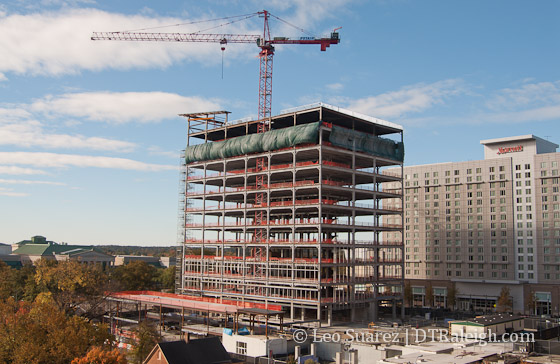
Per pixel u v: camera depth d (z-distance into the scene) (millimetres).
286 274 112875
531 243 148250
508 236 152250
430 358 59750
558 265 142750
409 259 172250
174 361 59312
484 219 157750
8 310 69938
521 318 87438
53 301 102062
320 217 108062
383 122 126188
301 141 112500
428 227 169250
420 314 131500
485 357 61062
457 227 162875
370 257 121500
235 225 126500
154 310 123812
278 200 128125
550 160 147375
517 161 154000
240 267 124188
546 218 146250
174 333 94750
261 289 117000
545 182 147875
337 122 124375
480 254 157125
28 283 128375
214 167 139875
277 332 86625
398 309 133250
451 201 165375
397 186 178375
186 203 140750
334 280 108188
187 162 141500
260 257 119688
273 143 117938
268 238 117062
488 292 152125
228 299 123812
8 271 138000
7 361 62219
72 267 109250
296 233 127812
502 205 154750
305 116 120375
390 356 68125
